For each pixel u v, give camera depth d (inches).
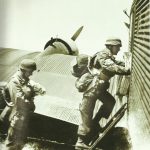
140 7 147.3
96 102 172.1
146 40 125.2
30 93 183.0
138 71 145.5
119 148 163.9
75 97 176.1
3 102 185.3
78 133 171.8
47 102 178.1
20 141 180.4
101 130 169.0
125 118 166.6
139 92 139.3
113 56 172.9
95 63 174.9
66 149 172.7
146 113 123.0
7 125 182.4
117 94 170.1
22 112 179.6
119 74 171.2
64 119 173.3
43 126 176.2
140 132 138.1
